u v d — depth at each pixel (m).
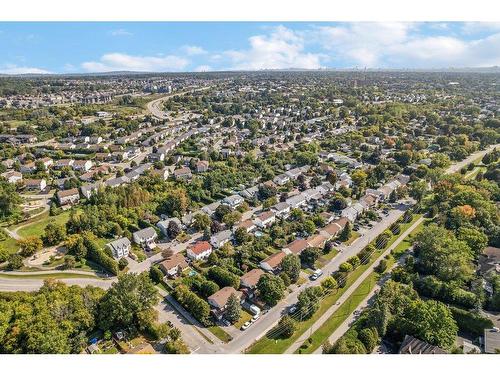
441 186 150.50
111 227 124.06
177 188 156.50
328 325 83.62
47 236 116.31
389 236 121.12
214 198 156.75
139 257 111.94
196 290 96.38
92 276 103.25
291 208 143.88
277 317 87.31
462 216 122.81
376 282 99.38
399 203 154.25
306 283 100.00
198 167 188.25
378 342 77.19
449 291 89.62
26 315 76.81
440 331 74.50
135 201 140.12
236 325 84.75
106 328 79.75
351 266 104.06
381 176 177.50
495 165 179.75
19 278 100.94
